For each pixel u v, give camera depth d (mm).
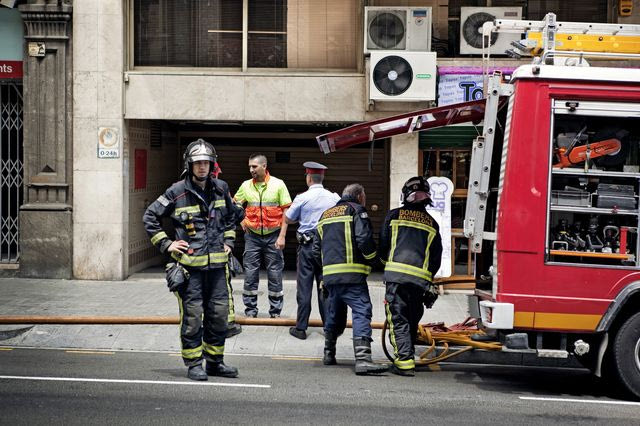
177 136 15961
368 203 15195
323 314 9766
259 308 11461
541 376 8859
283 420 6605
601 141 7785
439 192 12836
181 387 7625
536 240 7676
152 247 15125
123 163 13406
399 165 13078
